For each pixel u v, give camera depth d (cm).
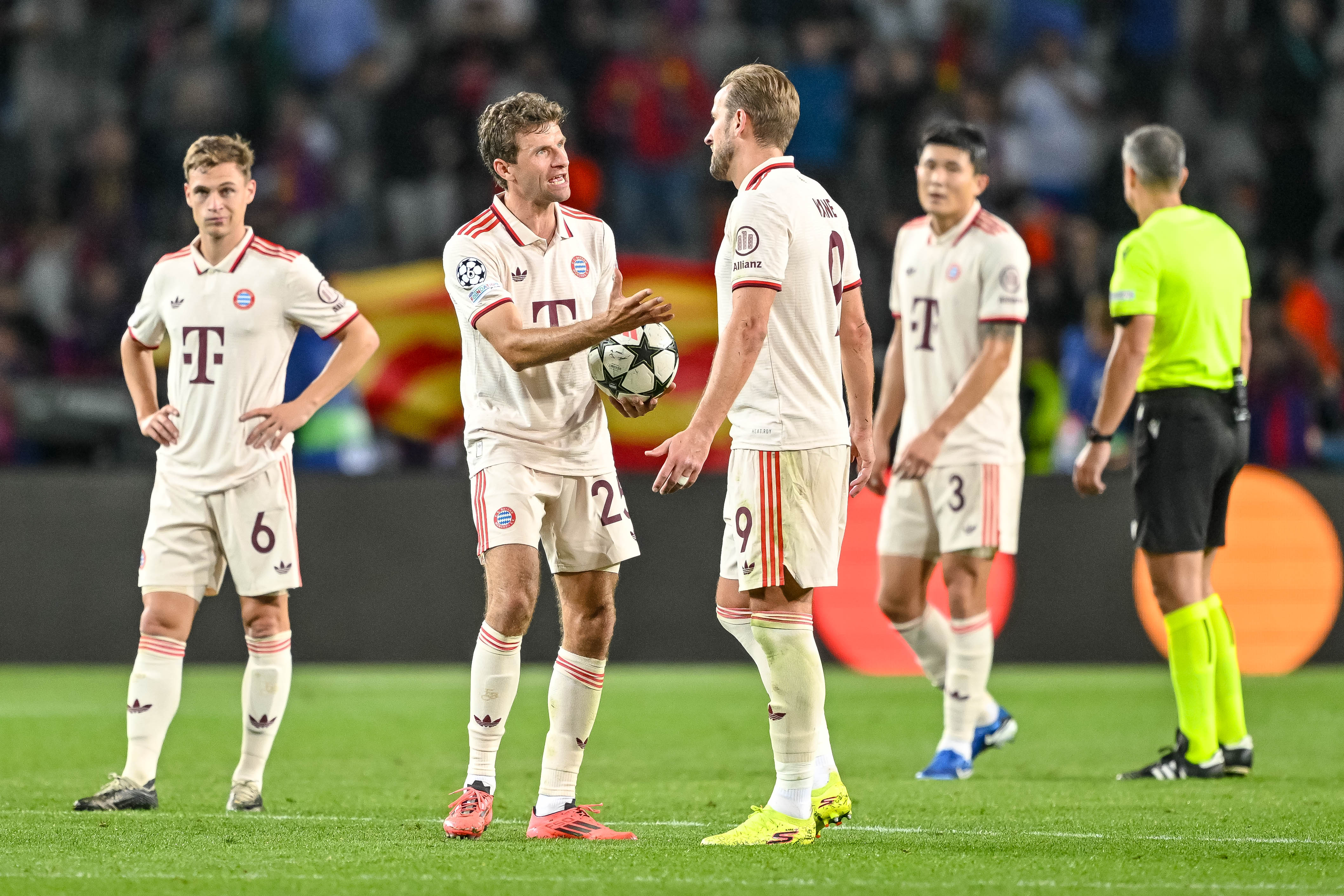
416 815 1798
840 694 3388
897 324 2380
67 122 5256
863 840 1588
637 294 1482
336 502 3825
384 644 3812
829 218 1559
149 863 1423
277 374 1911
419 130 5191
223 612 3862
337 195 5153
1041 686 3466
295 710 3097
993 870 1393
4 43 5294
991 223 2256
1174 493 2167
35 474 3822
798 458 1520
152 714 1864
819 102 5325
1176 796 1972
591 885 1303
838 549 1551
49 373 4744
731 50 5503
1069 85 5475
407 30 5512
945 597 3397
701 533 3847
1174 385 2181
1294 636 3791
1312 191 5525
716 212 5247
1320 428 4694
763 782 2125
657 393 1644
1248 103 5594
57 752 2472
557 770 1625
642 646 3834
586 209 5112
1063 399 4225
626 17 5519
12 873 1372
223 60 5297
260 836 1598
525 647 3859
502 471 1611
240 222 1905
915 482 2300
